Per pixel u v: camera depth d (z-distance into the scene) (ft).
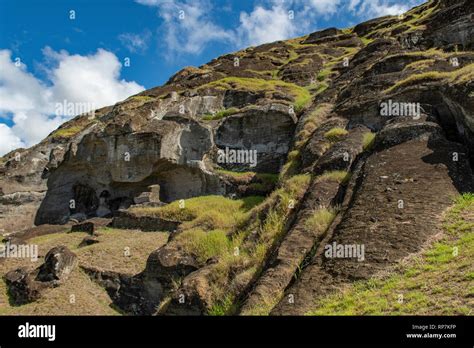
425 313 22.00
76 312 48.75
